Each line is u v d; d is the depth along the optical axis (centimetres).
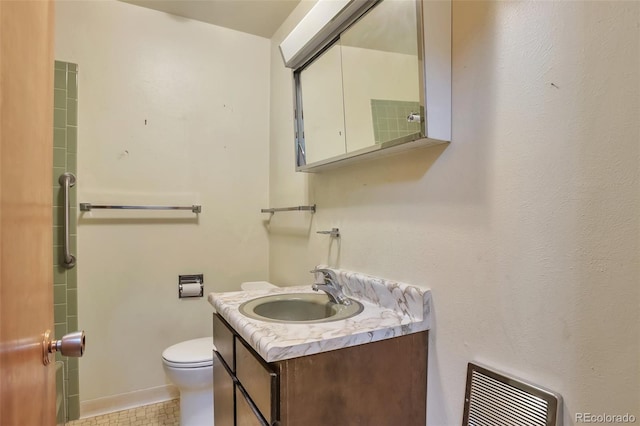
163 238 221
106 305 207
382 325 108
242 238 243
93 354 203
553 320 80
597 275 73
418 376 112
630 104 69
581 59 76
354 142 140
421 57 102
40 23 70
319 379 96
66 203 192
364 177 147
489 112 95
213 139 235
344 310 126
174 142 223
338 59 150
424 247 116
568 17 78
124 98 211
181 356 174
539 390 82
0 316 47
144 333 216
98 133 204
